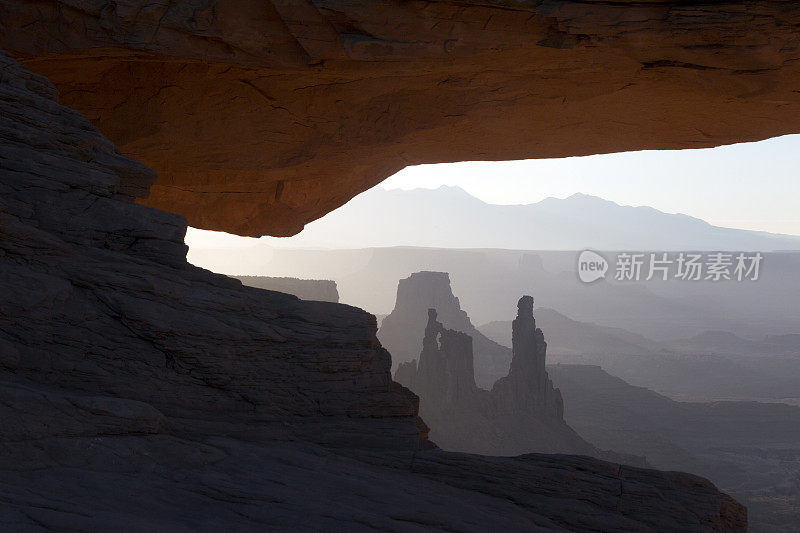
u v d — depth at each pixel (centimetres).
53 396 848
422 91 1983
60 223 1117
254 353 1119
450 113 2069
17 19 1630
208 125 2059
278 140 2150
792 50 1512
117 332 1045
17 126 1152
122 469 816
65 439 816
